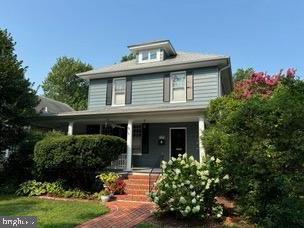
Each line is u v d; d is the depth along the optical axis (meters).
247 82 15.09
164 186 8.68
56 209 9.51
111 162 14.26
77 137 12.88
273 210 7.18
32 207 9.79
